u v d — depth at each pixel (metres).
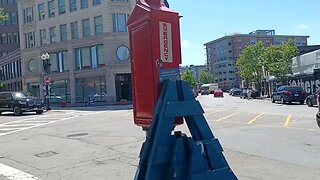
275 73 44.75
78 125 17.73
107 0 46.72
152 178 3.33
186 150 3.43
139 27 3.69
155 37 3.50
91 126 16.81
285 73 43.56
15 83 62.47
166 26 3.58
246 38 151.25
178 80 3.57
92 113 27.17
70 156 9.55
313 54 38.97
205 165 3.46
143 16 3.59
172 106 3.44
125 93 47.34
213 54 166.38
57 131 15.58
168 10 3.62
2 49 81.00
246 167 7.31
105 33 46.66
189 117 3.61
